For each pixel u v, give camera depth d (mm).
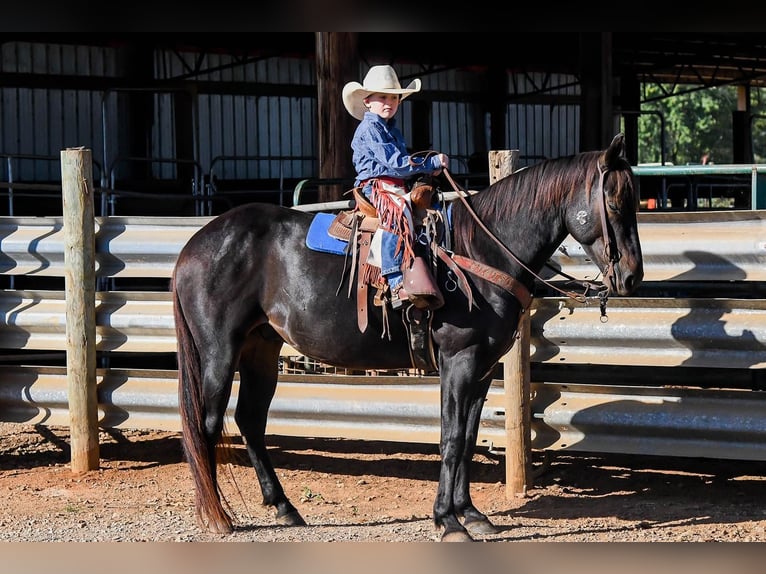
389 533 5305
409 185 5332
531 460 6242
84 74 17500
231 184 18969
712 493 6172
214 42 18406
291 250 5449
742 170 5832
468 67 22609
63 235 7215
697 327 5820
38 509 5996
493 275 5070
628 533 5223
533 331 6191
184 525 5543
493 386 6398
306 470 6992
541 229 5172
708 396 5844
